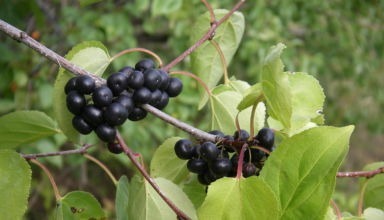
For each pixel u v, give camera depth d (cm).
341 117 121
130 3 85
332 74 113
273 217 23
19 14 63
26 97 69
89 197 30
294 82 30
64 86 29
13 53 65
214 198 24
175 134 83
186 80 82
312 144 24
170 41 89
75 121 26
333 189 24
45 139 67
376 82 119
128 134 78
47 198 87
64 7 81
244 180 24
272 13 92
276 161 25
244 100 27
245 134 28
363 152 145
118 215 29
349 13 104
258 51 89
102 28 82
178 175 32
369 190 32
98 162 32
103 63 30
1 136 32
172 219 27
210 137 28
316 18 101
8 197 26
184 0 84
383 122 123
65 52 78
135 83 27
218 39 36
